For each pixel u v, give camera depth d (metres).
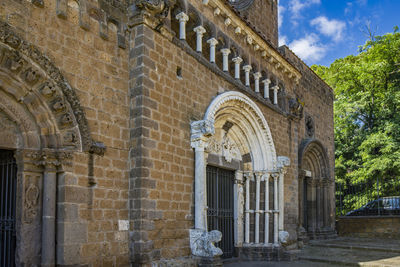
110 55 10.09
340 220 24.84
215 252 10.94
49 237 8.23
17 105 8.29
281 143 17.69
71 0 9.34
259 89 17.00
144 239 9.62
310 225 22.94
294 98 19.77
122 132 10.03
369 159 28.91
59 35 8.93
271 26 21.33
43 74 8.44
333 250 17.83
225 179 15.26
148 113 10.30
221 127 14.94
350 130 33.12
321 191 23.64
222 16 14.16
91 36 9.67
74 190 8.68
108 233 9.27
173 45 11.54
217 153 14.49
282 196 16.33
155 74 10.70
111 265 9.21
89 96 9.38
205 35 14.16
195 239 11.12
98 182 9.23
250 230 15.98
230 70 15.85
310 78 23.30
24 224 8.06
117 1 10.47
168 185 10.63
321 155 23.58
